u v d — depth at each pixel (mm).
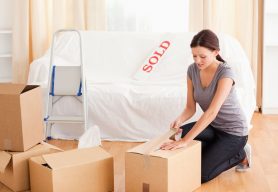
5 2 5090
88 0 4887
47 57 4324
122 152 3480
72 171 2477
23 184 2689
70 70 3807
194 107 2893
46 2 4980
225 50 4270
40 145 2773
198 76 2738
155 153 2465
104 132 3820
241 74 3838
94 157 2609
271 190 2717
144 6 4957
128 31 4887
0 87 2672
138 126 3758
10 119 2623
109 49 4477
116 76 4348
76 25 4891
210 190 2715
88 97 3783
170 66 4293
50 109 3809
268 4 4602
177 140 2738
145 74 4266
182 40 4418
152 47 4449
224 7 4805
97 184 2590
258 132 4020
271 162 3199
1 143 2684
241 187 2758
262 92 4730
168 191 2418
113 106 3758
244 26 4754
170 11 4949
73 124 3873
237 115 2791
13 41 4988
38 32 4953
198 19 4793
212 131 2875
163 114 3713
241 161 2961
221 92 2602
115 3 4969
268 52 4719
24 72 5023
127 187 2557
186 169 2568
